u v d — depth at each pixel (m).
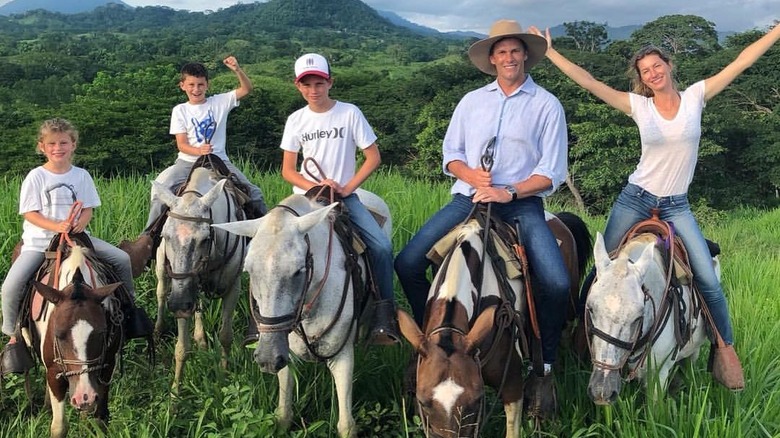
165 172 6.45
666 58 4.20
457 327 3.40
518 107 4.22
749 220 19.27
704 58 38.25
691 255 4.33
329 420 4.43
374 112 34.81
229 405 4.29
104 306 4.14
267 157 31.81
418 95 35.16
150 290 6.31
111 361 4.27
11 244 6.48
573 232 5.41
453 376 3.08
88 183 4.70
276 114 35.16
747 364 4.71
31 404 4.60
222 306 5.71
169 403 4.31
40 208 4.50
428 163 27.81
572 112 26.95
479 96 4.36
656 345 4.05
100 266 4.46
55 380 4.07
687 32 41.16
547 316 4.11
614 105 4.44
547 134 4.19
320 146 4.66
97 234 6.70
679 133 4.21
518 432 3.97
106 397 4.38
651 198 4.42
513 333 3.79
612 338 3.57
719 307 4.34
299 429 4.36
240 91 6.70
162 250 5.51
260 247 3.49
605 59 32.25
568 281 4.07
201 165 6.02
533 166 4.28
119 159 27.27
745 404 4.32
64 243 4.36
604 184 24.50
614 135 25.17
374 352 4.97
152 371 5.08
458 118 4.45
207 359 4.98
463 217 4.30
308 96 4.59
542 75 28.97
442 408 3.04
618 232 4.56
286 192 8.27
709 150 27.59
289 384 4.22
